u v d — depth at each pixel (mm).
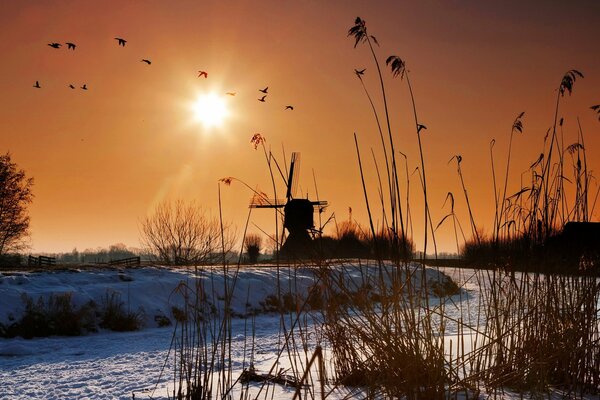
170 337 13602
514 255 5223
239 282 18859
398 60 4363
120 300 16391
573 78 5141
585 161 5312
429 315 4441
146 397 5133
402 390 4223
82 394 6980
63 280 17594
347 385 4789
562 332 4934
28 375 9062
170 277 18781
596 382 4848
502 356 4996
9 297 15211
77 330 14344
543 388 4590
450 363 4469
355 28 4359
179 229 37219
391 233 4477
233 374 5629
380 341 4488
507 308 5113
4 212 45031
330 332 5008
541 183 5316
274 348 9164
